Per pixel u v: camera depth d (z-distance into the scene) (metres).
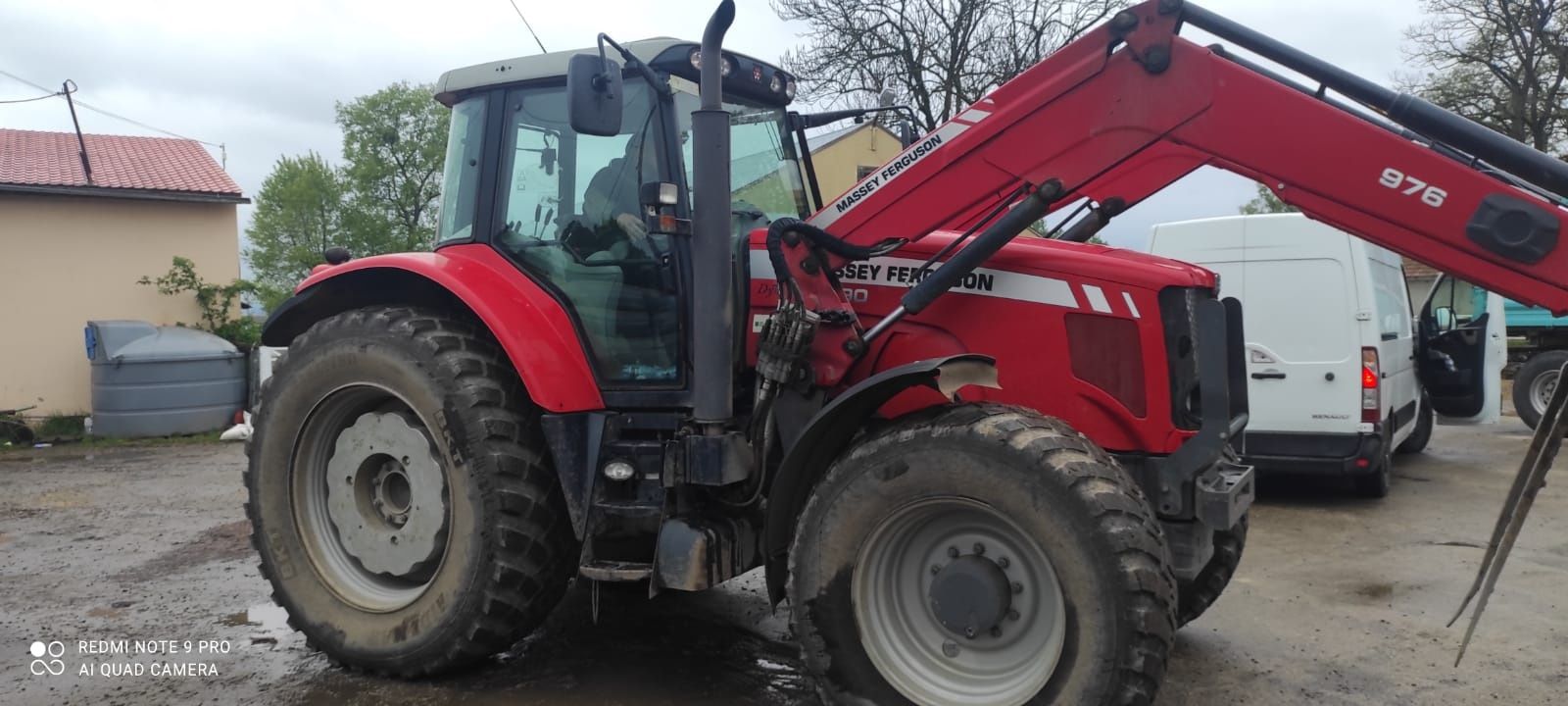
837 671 3.05
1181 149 3.05
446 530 3.60
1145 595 2.64
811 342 3.31
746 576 5.11
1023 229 3.19
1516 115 21.30
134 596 4.78
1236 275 6.90
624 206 3.69
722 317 3.34
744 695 3.53
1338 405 6.62
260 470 3.95
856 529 3.00
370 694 3.54
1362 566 5.30
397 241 34.25
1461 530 6.11
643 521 3.44
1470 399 8.70
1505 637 4.12
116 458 9.92
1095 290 3.23
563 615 4.43
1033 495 2.74
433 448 3.63
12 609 4.57
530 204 3.82
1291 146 2.88
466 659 3.54
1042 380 3.28
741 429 3.48
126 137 16.02
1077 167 3.13
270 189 37.84
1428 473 8.30
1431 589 4.84
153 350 11.45
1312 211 2.89
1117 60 3.07
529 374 3.44
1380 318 6.84
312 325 4.41
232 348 12.14
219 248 14.09
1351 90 2.82
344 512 3.85
